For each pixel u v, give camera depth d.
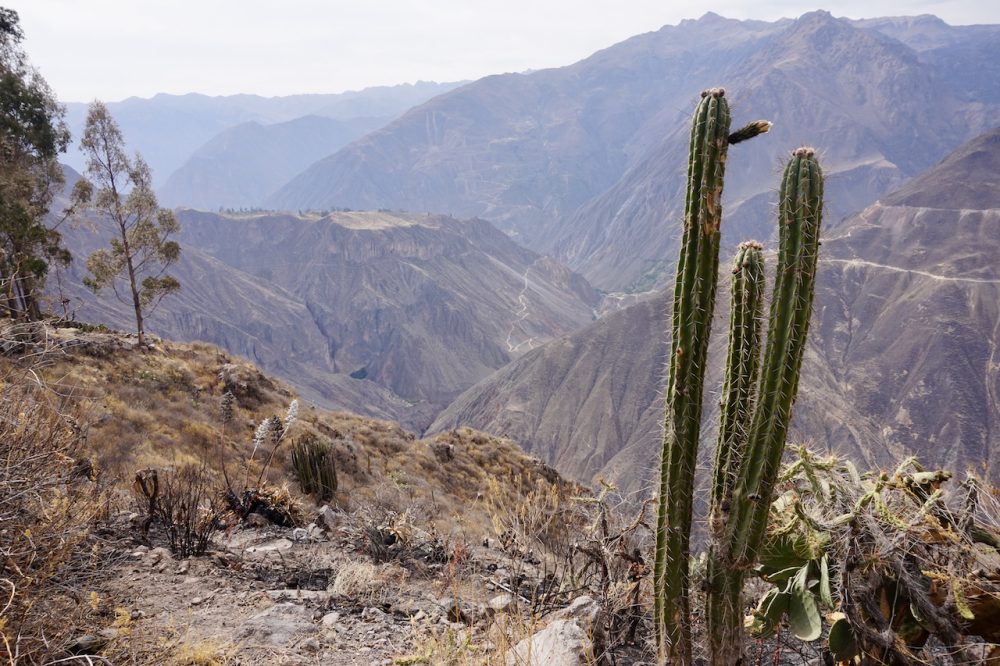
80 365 17.06
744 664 2.58
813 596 2.89
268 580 5.58
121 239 24.12
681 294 2.48
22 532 3.20
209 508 7.68
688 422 2.50
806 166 2.39
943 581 2.67
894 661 2.64
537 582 5.39
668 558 2.58
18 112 27.89
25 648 2.94
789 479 3.01
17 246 23.02
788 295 2.36
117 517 6.11
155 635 3.83
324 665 3.90
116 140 22.95
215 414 18.78
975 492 2.73
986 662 2.50
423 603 5.28
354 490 14.04
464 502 16.81
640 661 3.64
